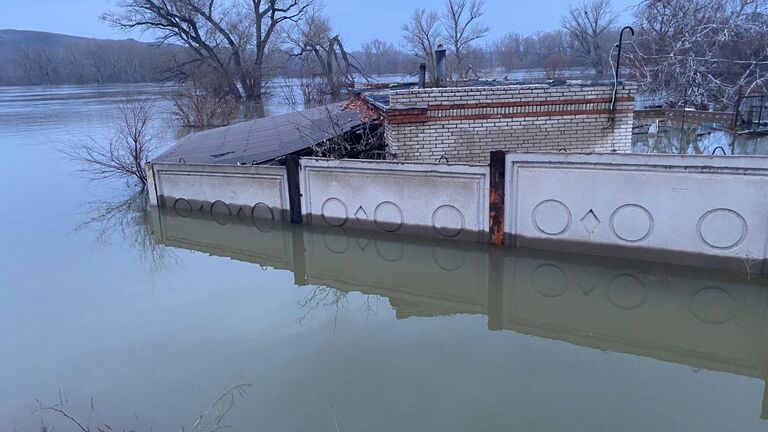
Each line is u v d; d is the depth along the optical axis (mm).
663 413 3379
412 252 6688
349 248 7082
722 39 14344
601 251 5660
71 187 11070
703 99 14883
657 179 5230
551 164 5680
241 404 3555
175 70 35156
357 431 3213
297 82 39031
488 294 5727
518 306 5379
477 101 7586
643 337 4598
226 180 7891
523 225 6004
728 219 5012
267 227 7645
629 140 7973
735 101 13289
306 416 3393
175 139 18609
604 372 3934
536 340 4523
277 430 3258
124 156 13688
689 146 11062
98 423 3447
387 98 10047
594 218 5613
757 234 4922
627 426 3229
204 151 9656
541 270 5961
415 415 3367
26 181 11617
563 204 5730
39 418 3535
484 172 6051
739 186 4906
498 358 4148
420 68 10039
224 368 4039
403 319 4988
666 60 15617
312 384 3781
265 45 35688
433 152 7684
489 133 7719
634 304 5172
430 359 4141
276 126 11289
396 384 3746
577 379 3820
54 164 13383
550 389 3682
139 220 8844
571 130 7844
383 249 6871
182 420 3436
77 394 3793
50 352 4410
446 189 6340
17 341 4625
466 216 6297
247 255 7262
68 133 18781
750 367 4027
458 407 3447
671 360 4148
